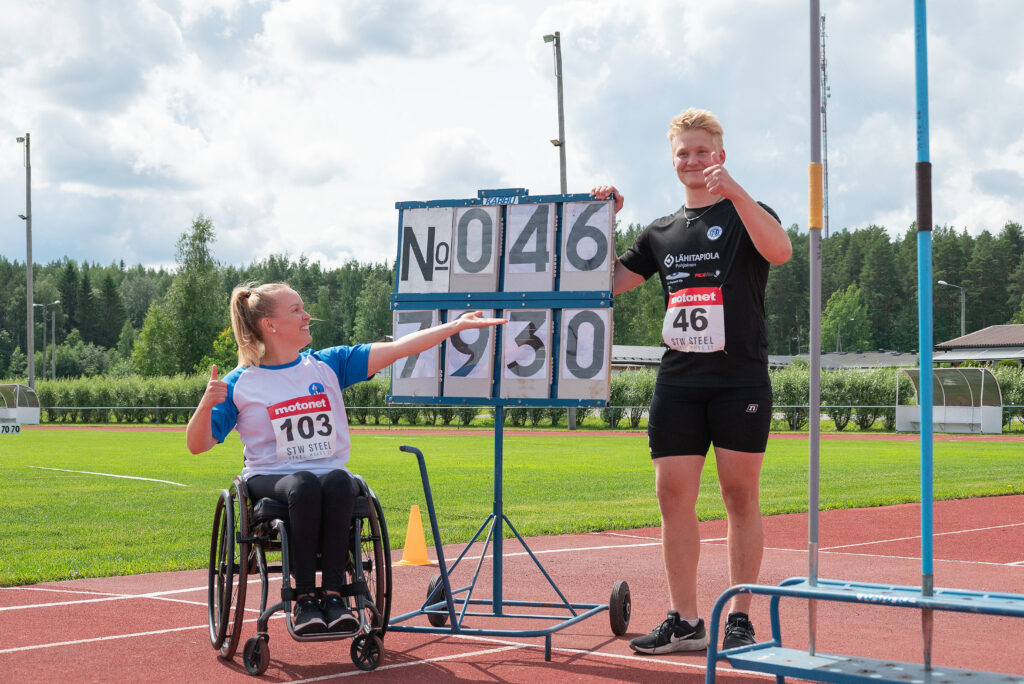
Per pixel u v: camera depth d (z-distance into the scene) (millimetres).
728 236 4977
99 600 6641
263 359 5176
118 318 161750
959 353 77812
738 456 4941
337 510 4609
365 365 5250
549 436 35250
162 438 33281
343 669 4832
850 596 3260
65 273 161750
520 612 6270
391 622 5398
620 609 5578
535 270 5664
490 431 39969
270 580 7379
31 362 47312
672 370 5074
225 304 98562
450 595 5195
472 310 5781
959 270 140625
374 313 156750
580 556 8727
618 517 11633
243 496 4820
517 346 5652
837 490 14953
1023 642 5344
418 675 4680
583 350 5508
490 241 5793
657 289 121250
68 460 22109
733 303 4945
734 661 3600
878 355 106625
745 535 4980
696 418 5043
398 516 11625
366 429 41906
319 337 163875
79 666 4832
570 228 5609
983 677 3287
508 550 9164
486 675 4672
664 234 5250
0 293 160125
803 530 10617
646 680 4547
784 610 6273
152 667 4820
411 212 6008
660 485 5125
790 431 40844
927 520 3324
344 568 4773
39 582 7410
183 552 8836
